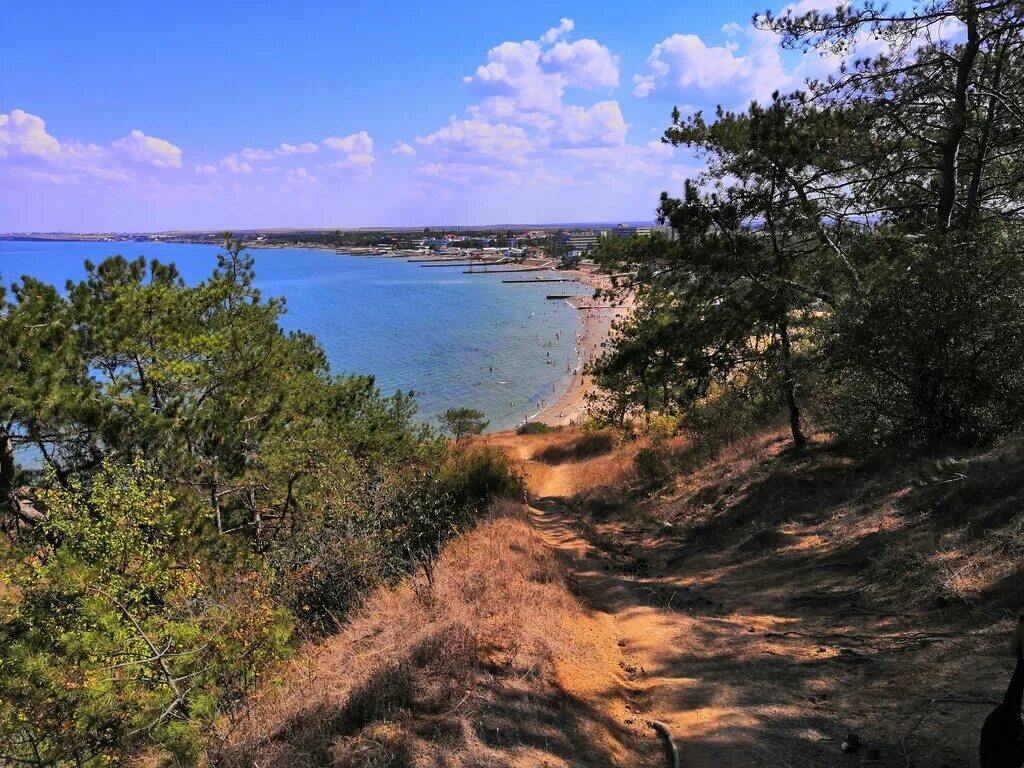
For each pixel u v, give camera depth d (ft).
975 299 25.93
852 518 27.07
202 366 35.91
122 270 39.40
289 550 23.16
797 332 42.50
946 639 15.34
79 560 17.79
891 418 30.86
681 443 63.82
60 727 13.84
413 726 12.05
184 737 13.03
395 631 16.78
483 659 15.19
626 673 17.67
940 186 41.06
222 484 32.78
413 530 24.75
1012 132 36.83
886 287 28.68
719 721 13.76
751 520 33.45
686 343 45.80
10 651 15.06
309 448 35.91
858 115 37.78
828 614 19.80
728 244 40.37
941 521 21.71
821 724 12.86
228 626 16.71
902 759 10.93
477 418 151.33
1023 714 10.66
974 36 34.91
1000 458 23.08
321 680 14.49
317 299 525.75
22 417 27.99
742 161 39.68
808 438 43.39
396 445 45.21
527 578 22.76
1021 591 15.43
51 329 30.68
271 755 11.87
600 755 12.45
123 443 28.81
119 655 15.12
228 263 43.06
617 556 33.99
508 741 11.95
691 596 24.63
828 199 40.86
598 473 70.59
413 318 416.46
